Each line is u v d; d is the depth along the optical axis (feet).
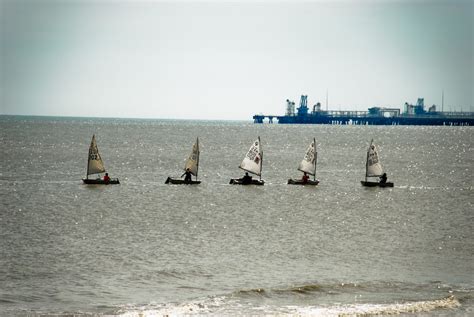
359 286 566.77
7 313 485.56
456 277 601.62
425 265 643.04
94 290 544.62
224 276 590.55
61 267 609.42
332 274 603.26
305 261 649.61
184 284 565.12
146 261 635.25
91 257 646.33
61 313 487.20
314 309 507.30
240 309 505.25
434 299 535.60
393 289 560.61
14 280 567.18
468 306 522.47
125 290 546.26
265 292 545.03
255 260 648.38
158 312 494.59
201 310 502.38
